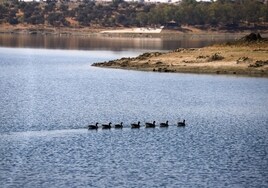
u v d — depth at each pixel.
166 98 198.88
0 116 163.00
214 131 148.50
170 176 112.25
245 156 125.56
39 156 123.19
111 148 130.25
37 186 106.06
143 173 113.62
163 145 133.62
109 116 165.75
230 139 140.12
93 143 134.25
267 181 110.25
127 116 166.25
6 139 136.38
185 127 152.75
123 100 194.50
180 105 185.50
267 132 148.12
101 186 106.62
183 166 118.19
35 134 141.62
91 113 169.88
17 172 113.12
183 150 129.75
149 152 127.62
